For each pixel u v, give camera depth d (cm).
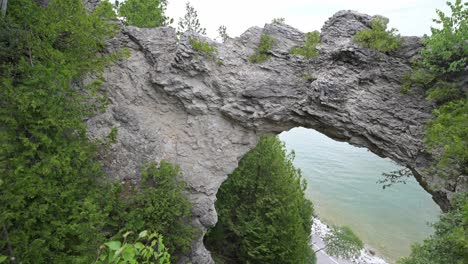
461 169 1227
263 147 2097
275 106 1584
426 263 919
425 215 4194
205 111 1625
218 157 1647
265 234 1912
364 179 5519
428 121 1330
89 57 1286
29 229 808
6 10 1076
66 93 1006
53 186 897
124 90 1587
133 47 1620
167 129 1644
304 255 2116
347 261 3412
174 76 1566
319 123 1619
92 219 862
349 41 1548
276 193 2034
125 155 1484
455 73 1293
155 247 1248
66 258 847
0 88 894
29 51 1026
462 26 1165
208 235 2195
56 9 1123
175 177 1445
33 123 915
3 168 790
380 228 3994
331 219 4247
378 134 1458
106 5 1248
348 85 1502
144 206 1305
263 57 1616
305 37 1659
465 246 783
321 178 5628
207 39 1625
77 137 1049
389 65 1474
